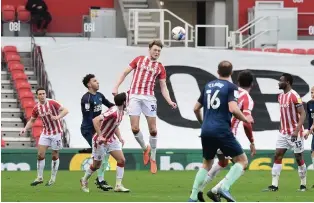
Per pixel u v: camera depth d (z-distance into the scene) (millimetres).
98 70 87312
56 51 87875
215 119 39844
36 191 50625
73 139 78812
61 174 65250
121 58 88438
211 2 104500
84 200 44969
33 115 54156
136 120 54875
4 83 85875
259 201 45281
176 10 108000
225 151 40219
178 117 83438
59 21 99125
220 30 102000
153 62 54656
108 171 69062
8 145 77688
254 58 89750
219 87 39938
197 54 89125
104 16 97375
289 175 66312
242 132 81438
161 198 46500
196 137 81562
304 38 101500
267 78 88375
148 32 96188
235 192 51281
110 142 49719
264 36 98188
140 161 70875
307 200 46375
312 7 102750
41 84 86625
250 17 101812
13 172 67250
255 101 86062
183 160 71750
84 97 54906
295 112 51656
